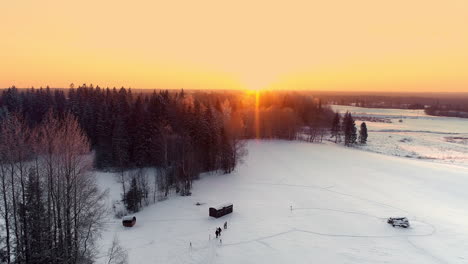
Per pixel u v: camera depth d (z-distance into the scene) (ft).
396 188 186.60
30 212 72.08
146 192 163.12
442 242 115.75
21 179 74.49
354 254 106.63
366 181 200.85
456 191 181.78
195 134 215.10
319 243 114.32
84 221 84.94
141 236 119.34
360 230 126.00
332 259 103.35
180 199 164.86
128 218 129.59
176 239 116.67
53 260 71.51
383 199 166.20
